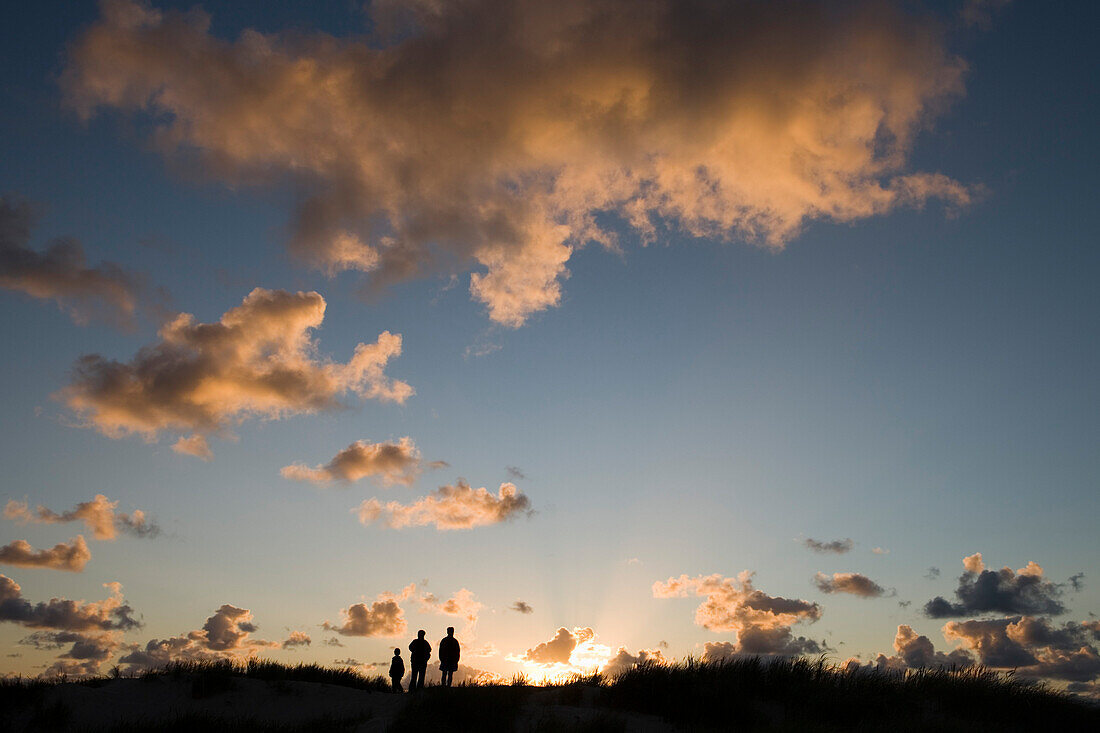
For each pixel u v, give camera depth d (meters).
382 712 17.59
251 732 16.17
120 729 16.22
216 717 17.28
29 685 18.42
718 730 13.75
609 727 13.43
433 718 14.84
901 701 15.14
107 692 19.42
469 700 15.52
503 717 14.71
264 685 20.78
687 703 14.97
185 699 19.56
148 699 19.38
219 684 20.33
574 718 14.56
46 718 16.86
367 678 23.70
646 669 16.86
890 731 13.46
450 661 20.53
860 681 16.06
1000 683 16.17
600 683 17.83
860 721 14.02
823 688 15.79
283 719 18.39
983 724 14.18
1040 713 14.80
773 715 14.95
